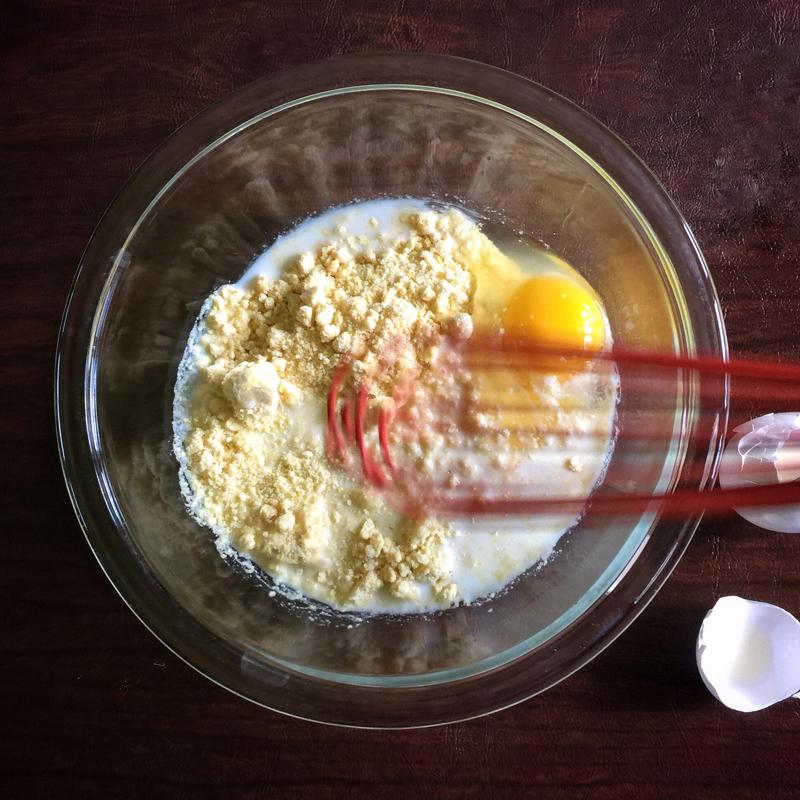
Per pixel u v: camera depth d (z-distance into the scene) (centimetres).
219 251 32
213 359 32
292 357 32
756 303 31
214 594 30
